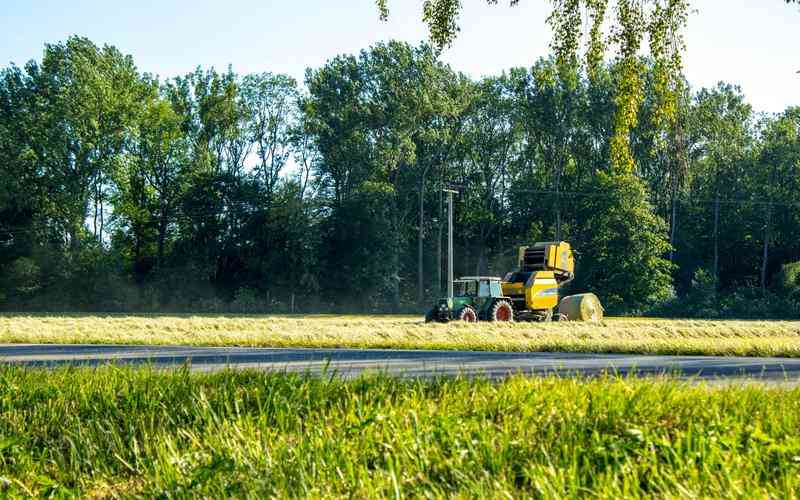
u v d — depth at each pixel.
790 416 5.44
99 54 57.09
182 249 60.88
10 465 5.52
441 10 12.51
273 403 6.14
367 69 59.72
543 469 4.18
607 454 4.48
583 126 61.91
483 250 68.38
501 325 25.98
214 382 7.42
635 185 56.06
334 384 6.82
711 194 66.12
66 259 54.53
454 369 11.35
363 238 59.31
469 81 62.84
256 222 60.03
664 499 3.77
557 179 63.34
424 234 67.69
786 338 23.03
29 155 53.28
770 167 64.62
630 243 55.69
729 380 9.09
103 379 7.51
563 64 12.12
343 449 4.79
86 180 53.78
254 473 4.54
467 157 68.19
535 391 6.27
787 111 69.94
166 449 5.45
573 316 34.16
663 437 4.69
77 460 5.43
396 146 58.41
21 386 7.48
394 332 21.70
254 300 57.91
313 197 60.59
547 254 32.81
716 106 61.62
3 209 53.53
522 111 62.16
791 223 63.88
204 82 64.94
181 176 61.19
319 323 28.86
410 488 4.27
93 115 53.59
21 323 26.06
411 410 5.43
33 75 55.75
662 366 12.45
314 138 61.56
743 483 3.98
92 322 26.92
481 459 4.59
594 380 6.88
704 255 66.06
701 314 52.97
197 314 49.56
